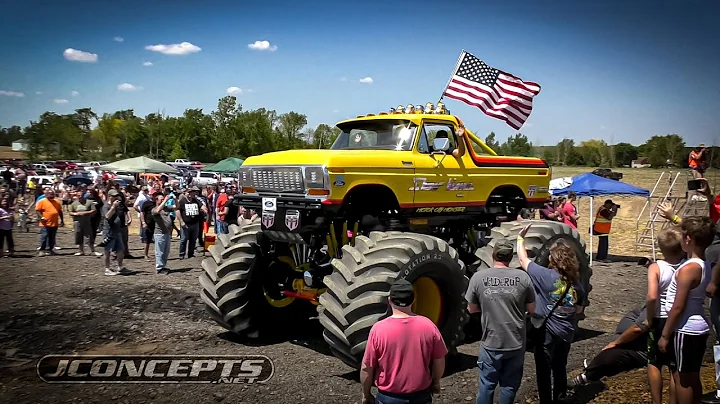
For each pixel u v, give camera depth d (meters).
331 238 6.50
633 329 5.57
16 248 14.68
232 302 6.69
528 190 8.31
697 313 4.39
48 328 7.00
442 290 6.07
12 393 5.01
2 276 10.42
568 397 5.21
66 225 20.59
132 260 12.90
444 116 7.38
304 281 6.98
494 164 7.85
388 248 5.63
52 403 4.81
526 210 8.30
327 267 6.91
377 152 6.68
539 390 4.95
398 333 3.62
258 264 6.90
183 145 74.00
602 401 5.11
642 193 14.98
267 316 7.00
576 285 4.93
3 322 7.21
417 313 6.07
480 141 7.95
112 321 7.36
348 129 7.78
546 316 4.91
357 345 5.30
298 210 6.27
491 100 9.02
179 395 5.08
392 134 7.25
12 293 8.90
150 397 5.02
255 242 6.95
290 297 7.28
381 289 5.37
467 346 6.86
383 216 7.03
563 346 5.01
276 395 5.13
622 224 23.06
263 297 6.96
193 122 73.50
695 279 4.27
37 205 13.30
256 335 6.87
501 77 9.12
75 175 37.25
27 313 7.64
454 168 7.28
